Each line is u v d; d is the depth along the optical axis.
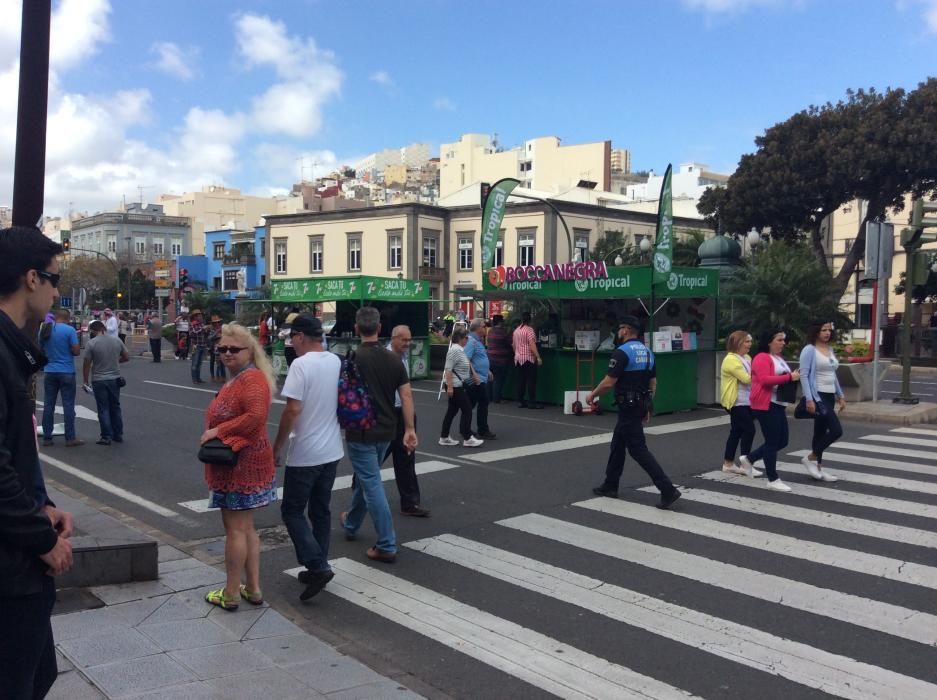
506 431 11.73
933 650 4.25
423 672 4.04
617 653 4.24
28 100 5.80
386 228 49.06
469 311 40.25
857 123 28.75
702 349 14.53
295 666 3.97
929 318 31.16
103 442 10.59
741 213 31.84
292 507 4.96
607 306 15.34
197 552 6.04
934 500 7.52
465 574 5.52
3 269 2.35
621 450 7.64
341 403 5.27
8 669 2.25
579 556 5.90
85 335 36.91
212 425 4.62
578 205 47.56
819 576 5.42
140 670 3.88
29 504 2.21
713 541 6.25
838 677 3.94
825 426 8.23
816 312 15.64
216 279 66.06
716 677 3.95
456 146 102.69
